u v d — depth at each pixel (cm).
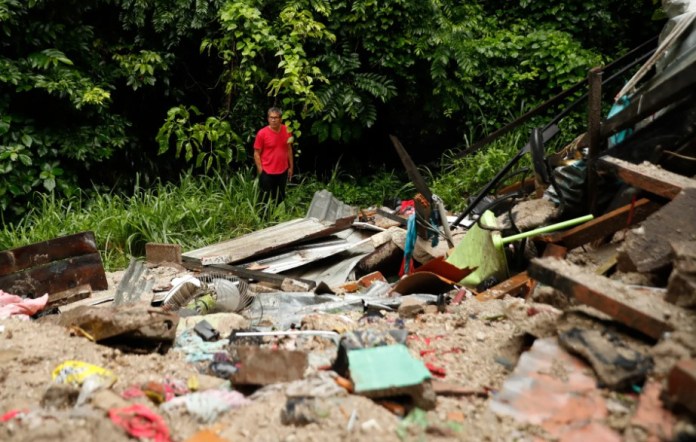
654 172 457
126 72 1072
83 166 1057
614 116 540
